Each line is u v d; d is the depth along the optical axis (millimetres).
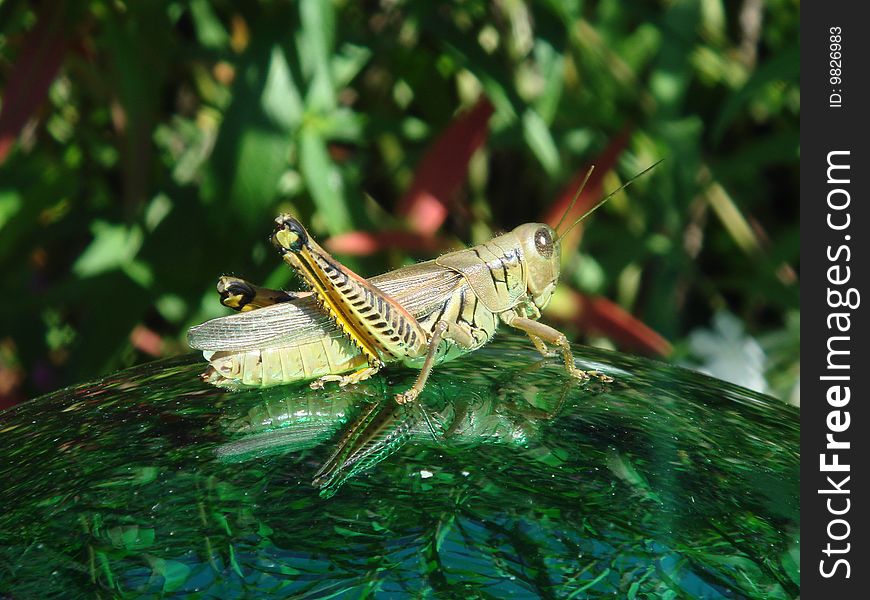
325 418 201
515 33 305
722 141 377
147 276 288
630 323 289
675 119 317
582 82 328
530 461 193
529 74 331
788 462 197
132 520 184
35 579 178
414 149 323
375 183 354
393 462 192
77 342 299
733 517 186
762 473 194
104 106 334
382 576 177
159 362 224
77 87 327
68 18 277
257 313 210
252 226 275
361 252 276
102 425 201
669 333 334
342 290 208
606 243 345
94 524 183
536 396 208
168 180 299
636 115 325
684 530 183
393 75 323
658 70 318
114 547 181
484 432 198
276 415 202
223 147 272
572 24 292
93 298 296
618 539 182
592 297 291
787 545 183
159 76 296
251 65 274
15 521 185
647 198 347
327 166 282
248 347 208
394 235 275
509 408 204
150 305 297
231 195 272
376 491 187
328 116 284
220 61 300
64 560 179
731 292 400
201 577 177
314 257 206
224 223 274
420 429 199
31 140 308
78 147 324
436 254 282
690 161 314
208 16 311
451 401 206
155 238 286
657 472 192
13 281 302
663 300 344
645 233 343
